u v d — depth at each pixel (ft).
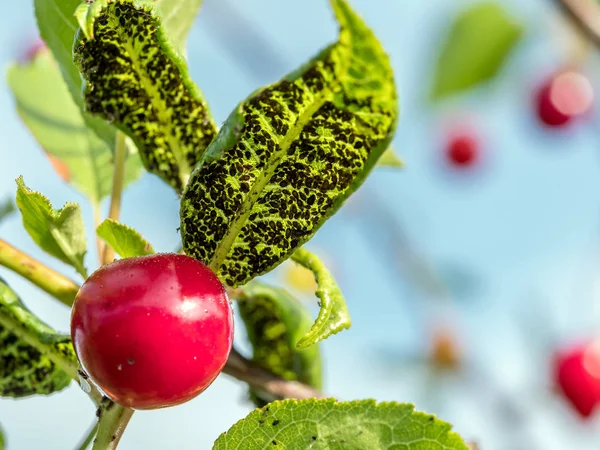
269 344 0.81
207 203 0.68
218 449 0.69
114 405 0.67
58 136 0.88
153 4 0.68
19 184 0.70
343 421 0.68
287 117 0.66
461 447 0.67
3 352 0.75
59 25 0.77
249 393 0.83
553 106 2.12
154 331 0.64
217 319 0.65
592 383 1.73
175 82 0.71
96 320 0.65
